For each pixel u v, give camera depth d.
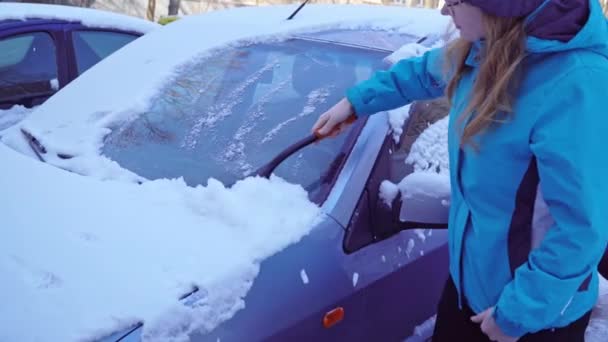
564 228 1.35
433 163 2.20
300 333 1.70
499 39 1.40
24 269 1.55
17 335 1.38
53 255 1.60
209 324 1.52
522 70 1.41
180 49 2.65
